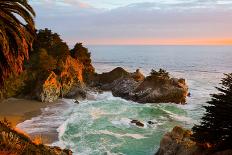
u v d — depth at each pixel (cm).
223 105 3462
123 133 5409
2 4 2633
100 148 4575
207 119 3528
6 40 2583
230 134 3391
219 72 18988
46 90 7506
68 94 8281
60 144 4541
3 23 2595
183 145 3756
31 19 2822
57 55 8956
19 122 5581
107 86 9775
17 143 2028
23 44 2797
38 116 6119
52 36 9819
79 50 10638
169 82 8594
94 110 7056
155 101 8219
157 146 4800
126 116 6700
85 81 10188
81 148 4516
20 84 7606
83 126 5666
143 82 8781
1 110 6378
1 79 2838
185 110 7594
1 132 2166
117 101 8244
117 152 4456
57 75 8125
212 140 3466
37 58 8156
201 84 12712
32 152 2048
